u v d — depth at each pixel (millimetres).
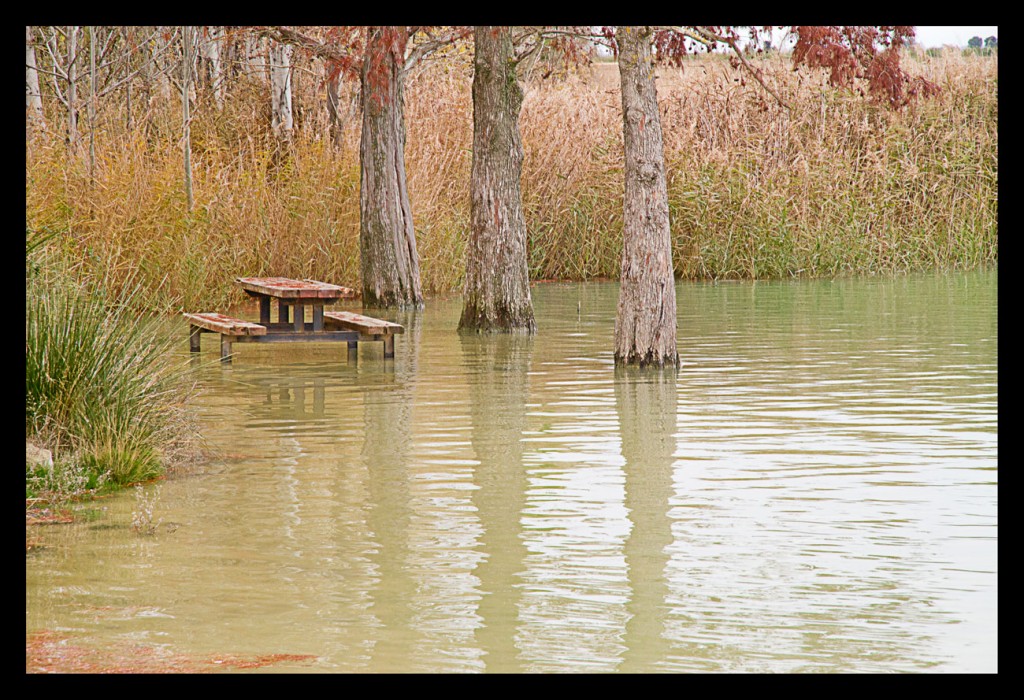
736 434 10344
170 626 5910
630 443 10031
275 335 14734
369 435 10461
